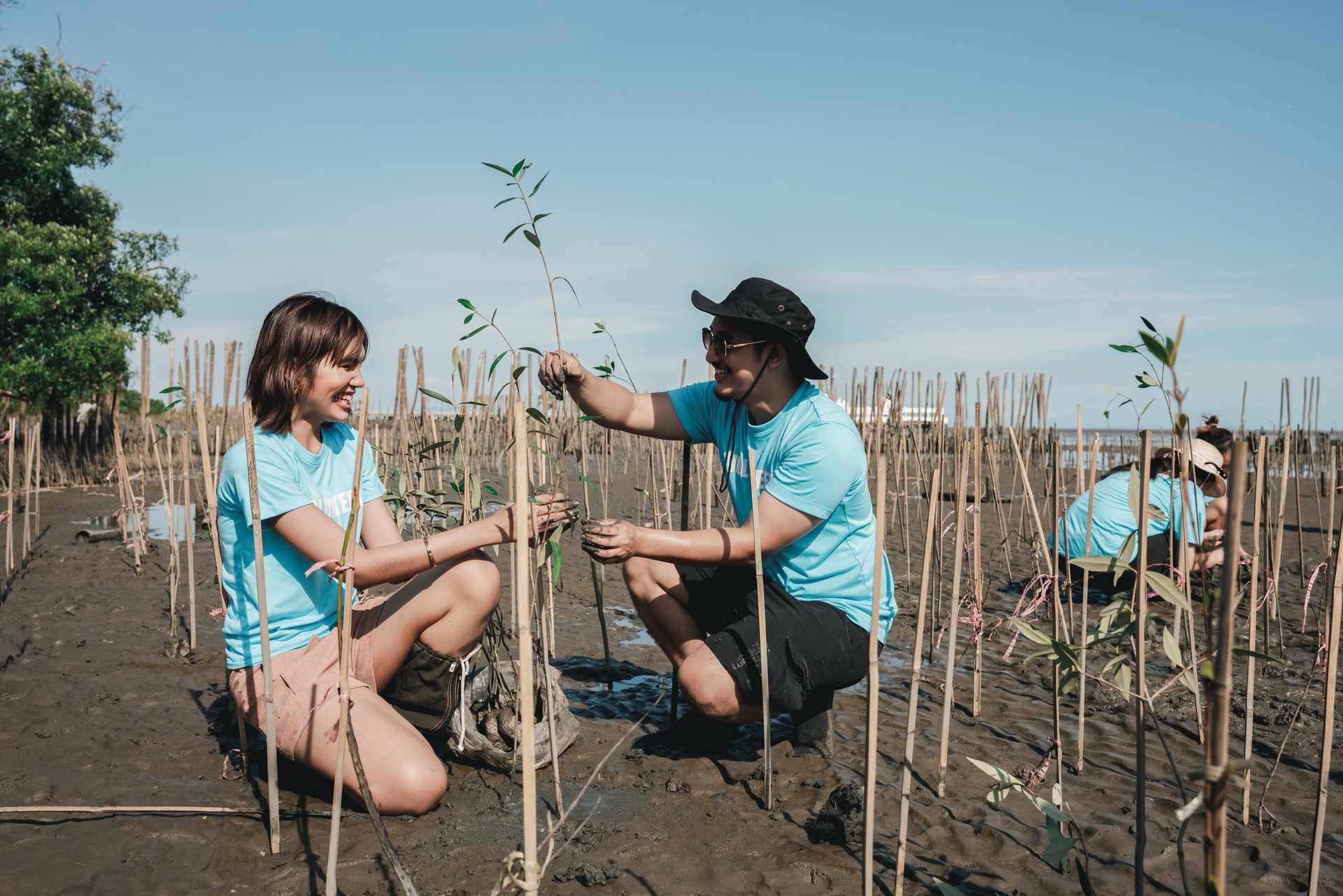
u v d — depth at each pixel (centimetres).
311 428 276
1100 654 429
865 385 668
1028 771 248
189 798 264
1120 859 230
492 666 298
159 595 552
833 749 303
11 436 595
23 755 296
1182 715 341
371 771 247
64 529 852
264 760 291
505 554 653
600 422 315
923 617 199
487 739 286
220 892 212
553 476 265
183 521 912
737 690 277
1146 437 177
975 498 337
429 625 276
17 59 1692
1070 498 785
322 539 253
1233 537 113
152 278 1841
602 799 269
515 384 245
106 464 1403
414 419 470
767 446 289
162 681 379
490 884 215
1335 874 222
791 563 292
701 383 328
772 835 244
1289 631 472
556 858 232
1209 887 118
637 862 229
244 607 267
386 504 311
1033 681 390
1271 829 247
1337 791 272
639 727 332
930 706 356
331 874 192
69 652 422
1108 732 325
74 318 1638
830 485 269
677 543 259
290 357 260
